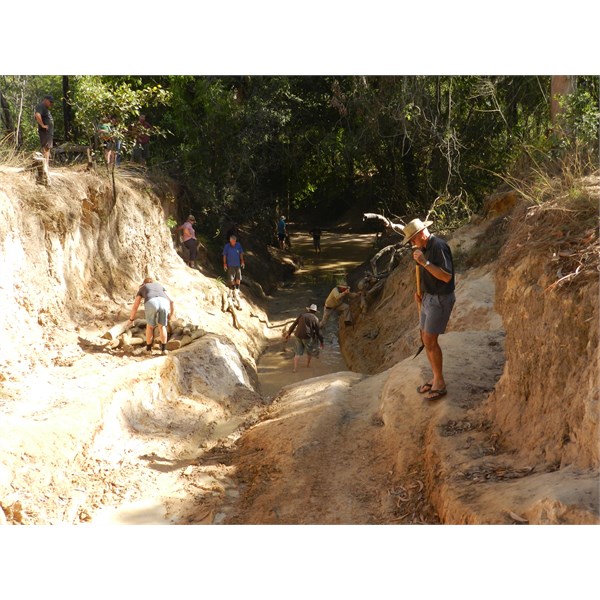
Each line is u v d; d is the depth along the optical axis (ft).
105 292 43.86
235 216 78.28
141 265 51.52
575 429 17.60
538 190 26.53
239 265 60.13
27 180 38.37
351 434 26.55
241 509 23.29
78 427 25.72
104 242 46.57
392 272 59.26
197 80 72.23
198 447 29.94
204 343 39.75
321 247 106.11
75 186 43.16
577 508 14.62
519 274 21.84
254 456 27.43
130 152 61.41
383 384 30.81
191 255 61.21
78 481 24.00
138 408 31.01
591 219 21.50
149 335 36.91
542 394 19.85
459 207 69.21
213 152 73.51
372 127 76.23
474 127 73.20
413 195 80.74
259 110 73.97
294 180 90.74
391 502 21.02
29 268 35.04
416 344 42.09
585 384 17.57
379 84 75.72
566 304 18.83
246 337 52.90
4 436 22.91
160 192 59.41
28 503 21.25
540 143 45.75
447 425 23.26
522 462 19.04
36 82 63.98
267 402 36.81
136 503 23.52
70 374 31.65
